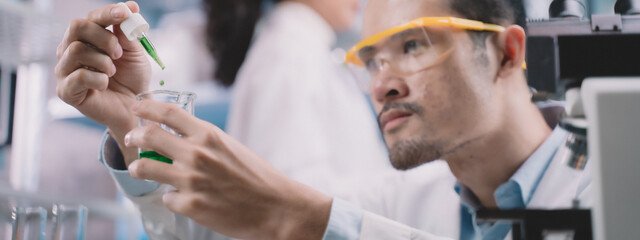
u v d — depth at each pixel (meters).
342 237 0.94
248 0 2.14
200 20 2.27
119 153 1.14
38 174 1.89
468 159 1.42
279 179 0.92
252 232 0.91
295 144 1.86
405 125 1.43
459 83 1.37
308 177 1.80
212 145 0.87
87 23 0.99
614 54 0.84
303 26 2.04
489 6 1.33
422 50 1.38
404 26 1.36
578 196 1.20
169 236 1.19
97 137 2.19
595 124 0.61
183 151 0.86
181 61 2.25
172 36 2.29
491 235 1.30
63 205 1.33
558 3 1.17
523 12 1.33
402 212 1.58
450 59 1.36
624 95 0.60
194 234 1.23
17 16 1.46
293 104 1.91
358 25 2.04
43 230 1.28
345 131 1.91
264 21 2.12
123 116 1.11
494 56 1.36
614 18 0.88
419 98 1.40
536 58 0.99
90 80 0.99
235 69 2.17
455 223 1.50
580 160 0.90
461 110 1.38
